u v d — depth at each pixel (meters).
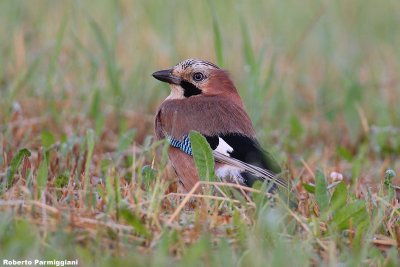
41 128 13.00
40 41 17.05
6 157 10.48
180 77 11.24
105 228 7.86
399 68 17.61
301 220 8.31
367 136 13.95
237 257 7.65
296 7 20.42
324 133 14.64
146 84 15.63
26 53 16.09
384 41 19.48
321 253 7.96
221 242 7.55
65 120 13.30
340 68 17.59
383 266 7.74
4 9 17.88
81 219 7.99
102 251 7.55
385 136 13.98
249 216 8.45
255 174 9.59
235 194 8.67
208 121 10.39
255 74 14.05
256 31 18.34
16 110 12.63
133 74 15.52
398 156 13.47
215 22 13.34
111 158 11.20
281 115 15.36
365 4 21.14
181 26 18.41
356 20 20.42
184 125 10.39
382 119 14.68
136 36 16.89
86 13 16.95
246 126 10.48
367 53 18.70
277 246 7.50
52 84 14.16
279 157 11.79
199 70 11.20
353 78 16.41
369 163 12.89
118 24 15.82
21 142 11.95
